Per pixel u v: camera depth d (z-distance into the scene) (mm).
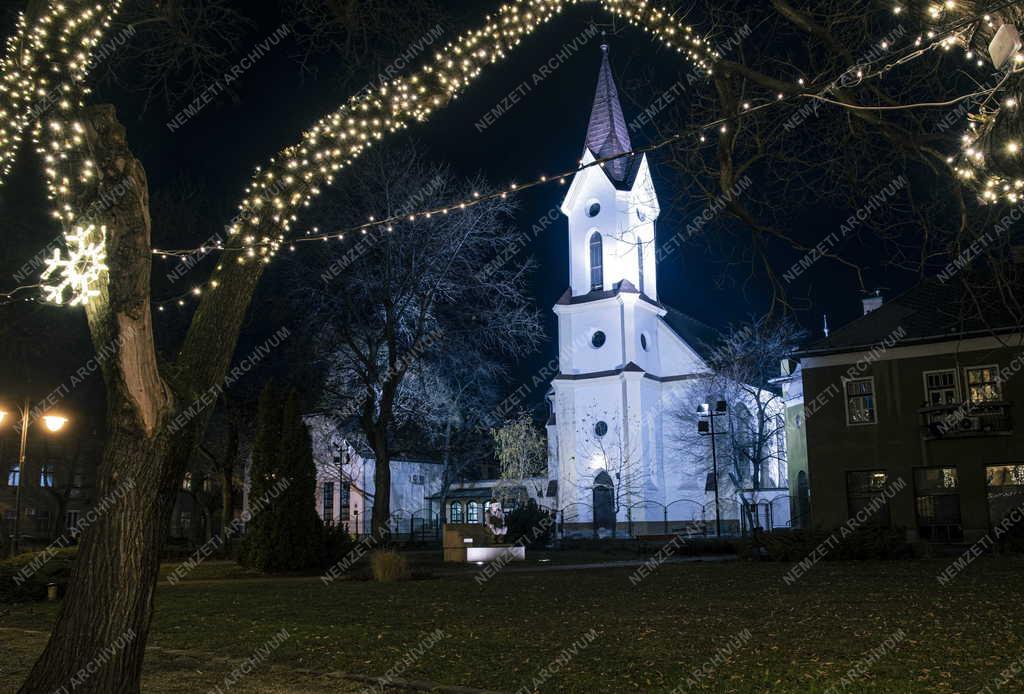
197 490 43562
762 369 51125
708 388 53188
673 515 54906
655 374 57969
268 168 7664
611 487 54062
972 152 6969
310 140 7762
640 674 8469
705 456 53906
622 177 59031
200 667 9562
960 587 15695
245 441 39625
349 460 44062
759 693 7547
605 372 55969
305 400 35281
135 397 6363
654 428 56219
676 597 15289
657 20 9422
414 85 8273
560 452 56156
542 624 11992
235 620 13156
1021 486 31203
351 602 15508
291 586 19766
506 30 8672
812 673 8273
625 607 13859
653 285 60031
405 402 34156
